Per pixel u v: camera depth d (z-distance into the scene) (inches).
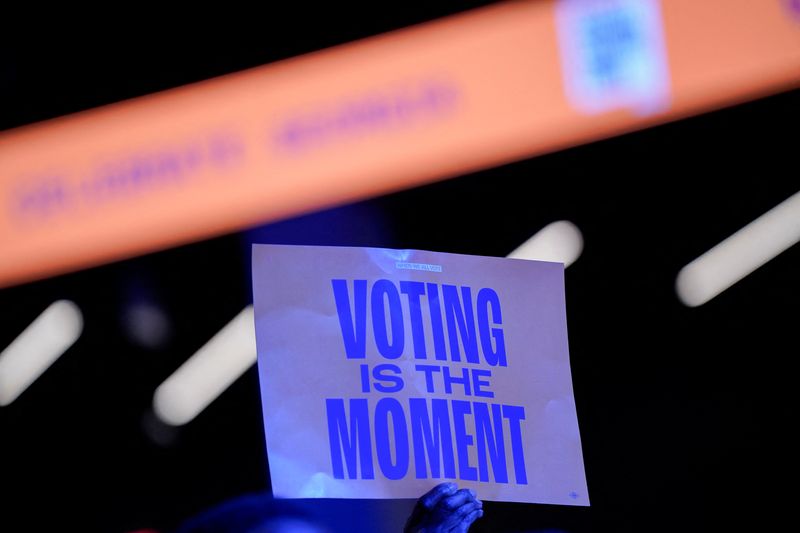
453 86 267.3
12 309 349.4
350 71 267.3
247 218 265.9
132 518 341.7
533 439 111.1
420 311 111.1
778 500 318.0
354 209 336.5
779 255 347.6
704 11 273.4
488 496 107.9
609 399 338.0
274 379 105.2
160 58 319.6
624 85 270.7
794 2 273.4
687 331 345.4
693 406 336.8
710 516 315.3
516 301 115.0
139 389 349.4
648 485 322.7
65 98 318.7
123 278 348.8
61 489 343.9
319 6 307.9
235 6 309.3
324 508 125.8
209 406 351.6
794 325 341.4
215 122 267.7
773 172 346.3
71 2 301.6
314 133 265.6
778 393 334.3
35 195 272.7
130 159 269.9
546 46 271.3
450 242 346.0
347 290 109.5
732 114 333.4
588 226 351.6
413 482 105.7
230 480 343.9
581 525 291.1
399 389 107.9
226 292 351.6
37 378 351.9
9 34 305.6
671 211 349.1
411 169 264.2
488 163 270.7
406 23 311.1
